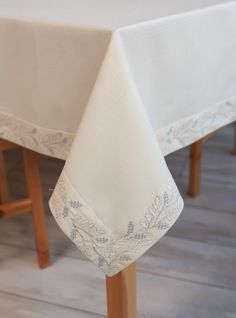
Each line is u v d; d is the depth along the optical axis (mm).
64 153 840
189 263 1293
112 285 884
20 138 904
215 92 890
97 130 673
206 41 816
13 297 1191
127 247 730
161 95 783
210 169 1748
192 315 1127
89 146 679
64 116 804
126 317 923
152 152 690
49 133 840
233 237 1396
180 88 810
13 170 1767
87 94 751
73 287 1220
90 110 672
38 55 774
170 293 1192
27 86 828
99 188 700
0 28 806
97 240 723
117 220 717
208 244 1368
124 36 678
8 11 832
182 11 775
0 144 1065
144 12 788
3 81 861
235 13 845
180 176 1696
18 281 1243
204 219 1476
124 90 663
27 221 1484
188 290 1200
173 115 825
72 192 699
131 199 702
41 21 745
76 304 1166
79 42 714
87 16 772
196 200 1569
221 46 852
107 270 742
